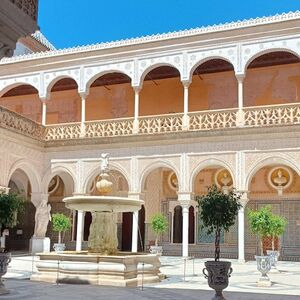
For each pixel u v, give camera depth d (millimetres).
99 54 18812
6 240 21312
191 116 17156
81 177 18312
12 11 4328
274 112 15930
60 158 18734
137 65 18219
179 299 7199
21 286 8617
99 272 9367
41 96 19594
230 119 16562
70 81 21297
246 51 16641
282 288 9242
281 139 15656
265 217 11430
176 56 17656
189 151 16859
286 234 17828
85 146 18406
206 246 18797
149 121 17672
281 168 18297
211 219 6953
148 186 20109
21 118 17781
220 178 19094
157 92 20953
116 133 18094
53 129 19047
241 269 13547
